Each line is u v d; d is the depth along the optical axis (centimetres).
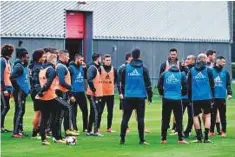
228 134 1697
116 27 4488
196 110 1488
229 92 1655
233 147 1405
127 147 1397
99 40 4378
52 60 1424
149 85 1450
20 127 1606
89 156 1257
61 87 1485
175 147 1401
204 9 5209
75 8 4222
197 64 1486
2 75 1642
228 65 5450
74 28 4262
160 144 1457
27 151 1327
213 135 1664
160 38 4800
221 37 5366
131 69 1439
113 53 4462
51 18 4084
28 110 2494
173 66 1466
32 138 1546
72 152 1311
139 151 1332
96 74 1638
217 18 5334
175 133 1684
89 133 1639
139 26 4653
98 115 1641
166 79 1459
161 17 4838
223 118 1650
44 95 1413
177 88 1461
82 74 1669
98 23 4375
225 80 1648
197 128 1497
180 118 1477
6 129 1723
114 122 2038
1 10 3850
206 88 1477
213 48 5291
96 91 1634
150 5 4759
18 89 1567
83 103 1673
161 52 4819
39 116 1538
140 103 1445
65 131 1548
